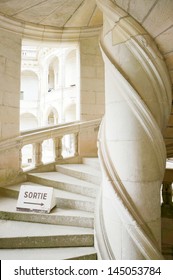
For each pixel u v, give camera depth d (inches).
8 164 173.9
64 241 111.0
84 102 217.9
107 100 108.7
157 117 100.2
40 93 788.0
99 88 221.9
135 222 94.4
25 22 189.0
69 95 613.0
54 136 199.9
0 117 172.1
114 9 97.3
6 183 171.2
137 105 97.1
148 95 97.9
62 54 639.8
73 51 625.0
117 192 98.3
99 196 117.8
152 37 97.0
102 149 108.7
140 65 98.0
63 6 171.2
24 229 117.6
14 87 185.8
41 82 783.7
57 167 195.8
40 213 127.1
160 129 103.2
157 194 101.6
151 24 92.6
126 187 98.9
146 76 98.0
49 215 125.0
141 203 97.0
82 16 190.5
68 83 642.8
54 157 203.0
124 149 99.8
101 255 101.4
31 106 794.2
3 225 122.7
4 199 153.4
